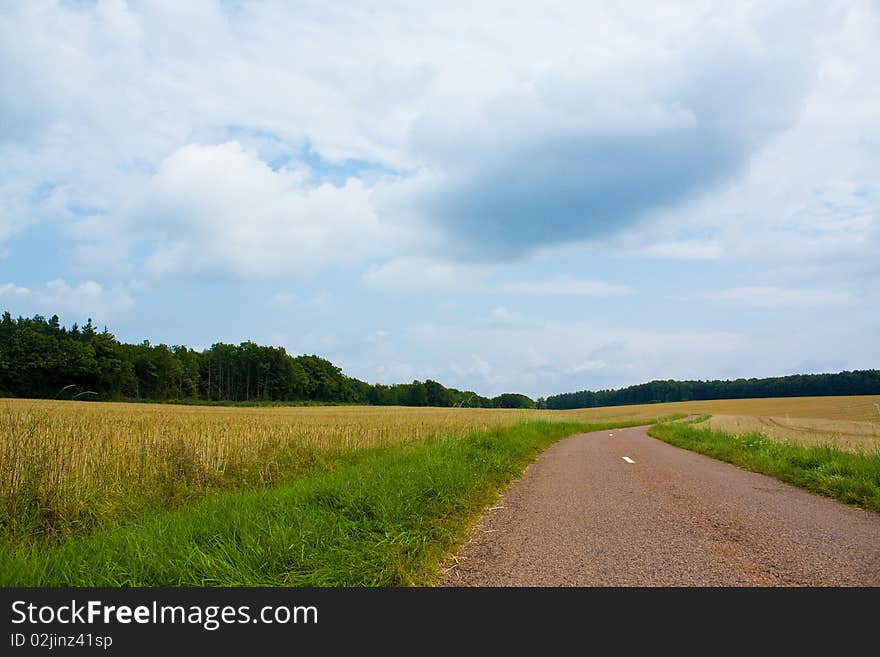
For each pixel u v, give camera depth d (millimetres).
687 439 23297
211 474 10297
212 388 119562
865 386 137625
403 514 6863
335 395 142000
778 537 6477
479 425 24594
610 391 187875
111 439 10430
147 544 5316
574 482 11195
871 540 6332
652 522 7297
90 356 79062
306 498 7266
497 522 7410
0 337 76812
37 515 7051
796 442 16938
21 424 8812
